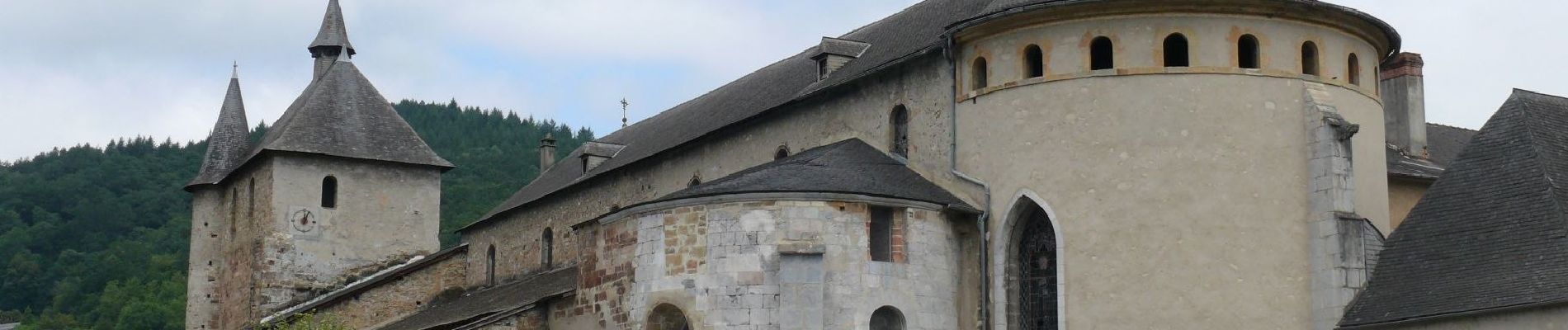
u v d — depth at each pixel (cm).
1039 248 3709
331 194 6222
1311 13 3616
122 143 14412
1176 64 3612
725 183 3719
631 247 3809
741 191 3638
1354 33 3728
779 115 4519
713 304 3597
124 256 11856
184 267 11381
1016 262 3734
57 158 14275
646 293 3722
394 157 6303
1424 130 4788
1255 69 3584
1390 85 4831
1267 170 3544
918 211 3722
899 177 3881
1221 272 3491
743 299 3572
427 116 14488
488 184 11869
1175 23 3581
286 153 6125
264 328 5431
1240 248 3503
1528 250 3159
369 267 6181
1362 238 3475
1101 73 3600
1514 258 3166
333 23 6775
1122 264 3522
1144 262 3509
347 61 6569
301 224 6094
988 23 3731
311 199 6134
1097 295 3538
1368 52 3806
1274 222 3525
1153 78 3569
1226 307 3475
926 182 3891
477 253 6150
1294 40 3628
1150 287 3497
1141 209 3528
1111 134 3572
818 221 3612
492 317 4206
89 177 13438
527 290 5175
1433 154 4881
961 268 3791
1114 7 3575
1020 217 3719
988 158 3747
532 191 6147
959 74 3869
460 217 10875
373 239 6216
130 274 11575
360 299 5747
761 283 3575
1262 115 3569
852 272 3609
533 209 5872
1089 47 3628
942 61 3934
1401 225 3488
